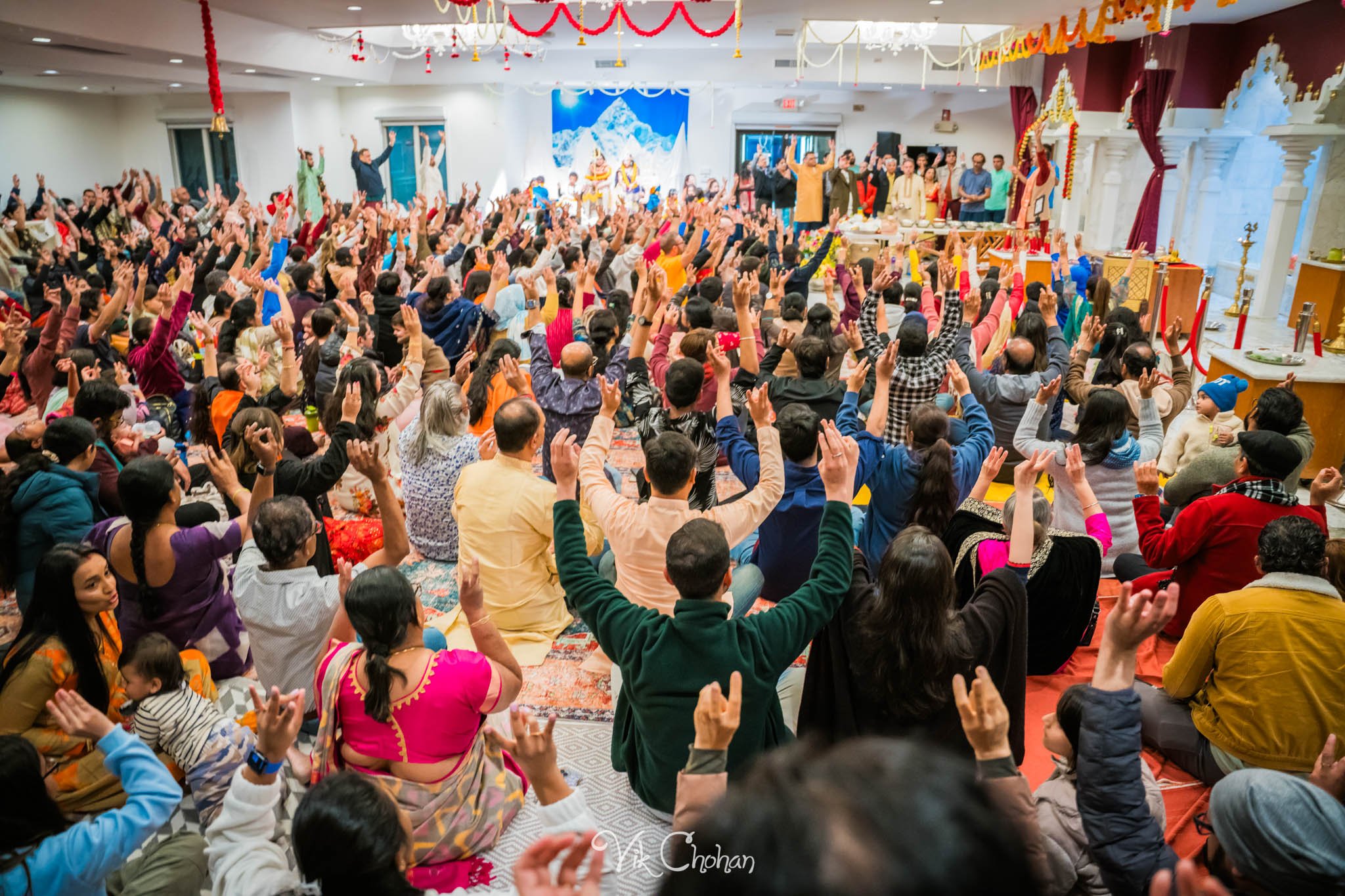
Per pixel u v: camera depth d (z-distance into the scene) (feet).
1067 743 7.19
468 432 14.98
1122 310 22.13
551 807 5.53
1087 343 18.72
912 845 1.81
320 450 17.35
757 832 1.94
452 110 67.87
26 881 5.80
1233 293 44.57
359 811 4.91
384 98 68.59
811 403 15.15
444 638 10.53
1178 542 11.02
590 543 13.35
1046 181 45.60
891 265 28.76
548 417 16.03
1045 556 11.17
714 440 13.55
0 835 5.81
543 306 27.09
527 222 51.21
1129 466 13.73
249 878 6.11
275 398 15.34
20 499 11.37
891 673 7.93
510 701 8.19
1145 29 44.78
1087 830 6.63
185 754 8.30
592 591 8.25
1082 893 7.10
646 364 15.14
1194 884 4.01
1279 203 36.27
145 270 25.08
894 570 7.80
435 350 18.67
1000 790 2.15
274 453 10.41
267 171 65.87
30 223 44.32
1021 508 9.00
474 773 8.50
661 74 61.72
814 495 11.69
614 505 9.88
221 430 15.93
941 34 54.24
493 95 67.10
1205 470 13.88
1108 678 6.63
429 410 14.51
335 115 69.05
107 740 6.27
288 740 6.26
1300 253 38.73
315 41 52.90
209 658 10.66
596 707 11.43
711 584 7.79
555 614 13.09
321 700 7.88
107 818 6.08
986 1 37.42
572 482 8.50
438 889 8.02
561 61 62.49
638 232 35.76
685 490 9.64
